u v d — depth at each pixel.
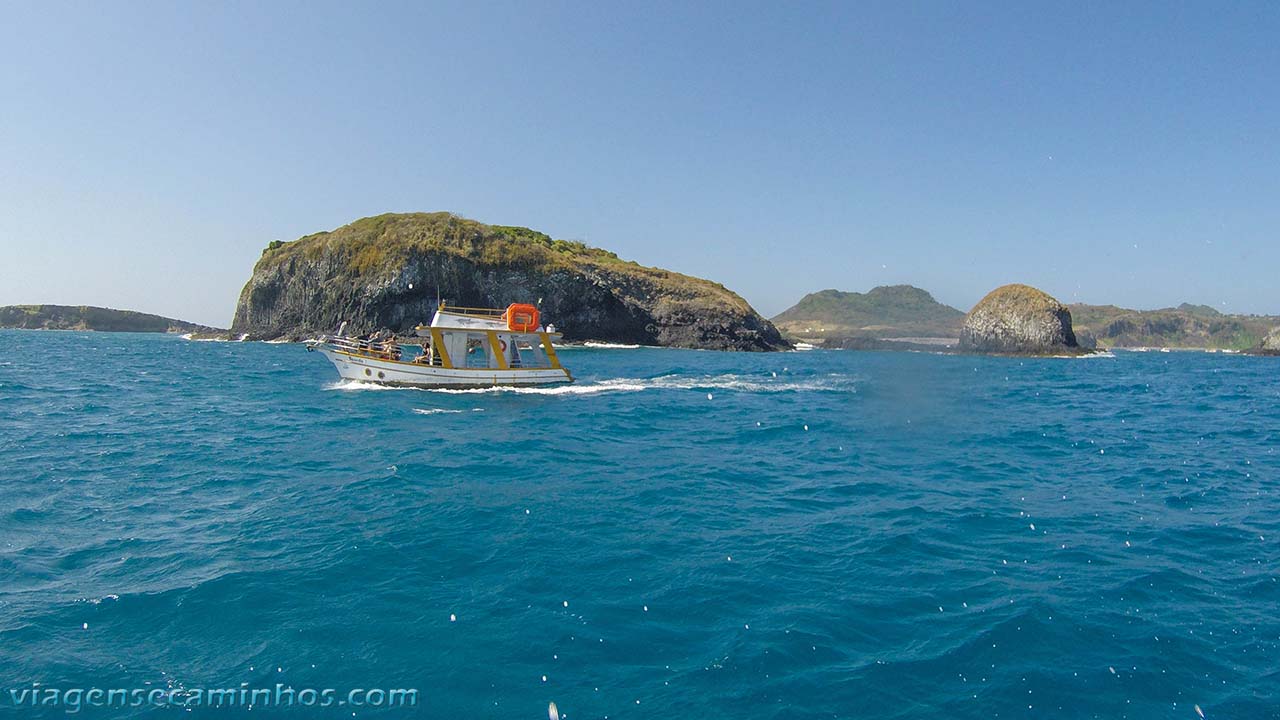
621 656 6.41
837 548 9.53
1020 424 23.27
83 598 7.44
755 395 31.66
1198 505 12.34
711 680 6.02
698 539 9.88
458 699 5.67
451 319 31.75
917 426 22.33
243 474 13.87
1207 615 7.43
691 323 103.25
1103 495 13.03
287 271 103.25
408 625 6.93
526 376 32.75
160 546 9.24
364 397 28.72
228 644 6.50
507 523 10.51
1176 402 32.72
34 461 14.82
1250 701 5.79
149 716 5.32
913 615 7.36
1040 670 6.26
